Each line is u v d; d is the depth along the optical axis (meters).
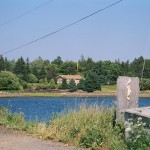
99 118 12.77
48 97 102.44
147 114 10.70
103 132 11.66
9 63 154.88
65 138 12.20
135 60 92.06
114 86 112.31
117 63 123.31
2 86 111.31
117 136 11.34
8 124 15.36
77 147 11.39
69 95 103.06
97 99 14.55
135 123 11.11
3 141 12.00
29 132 13.70
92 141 11.52
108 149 10.87
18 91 112.56
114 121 12.66
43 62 168.88
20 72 143.25
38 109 41.44
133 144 10.27
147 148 9.88
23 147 11.04
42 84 122.88
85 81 109.38
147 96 71.56
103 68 122.62
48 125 14.12
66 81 127.94
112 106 13.34
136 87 12.68
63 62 164.12
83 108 13.73
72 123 13.04
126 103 12.44
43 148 10.96
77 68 163.50
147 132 10.33
